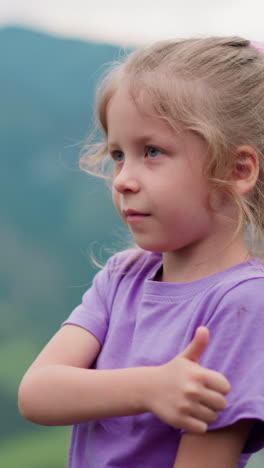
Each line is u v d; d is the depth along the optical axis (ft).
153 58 5.58
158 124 5.31
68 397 5.12
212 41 5.82
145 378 4.80
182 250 5.57
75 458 5.66
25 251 84.48
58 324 76.13
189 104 5.35
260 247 5.62
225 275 5.32
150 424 5.17
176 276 5.60
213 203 5.38
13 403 58.95
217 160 5.32
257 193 5.64
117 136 5.49
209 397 4.49
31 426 56.39
